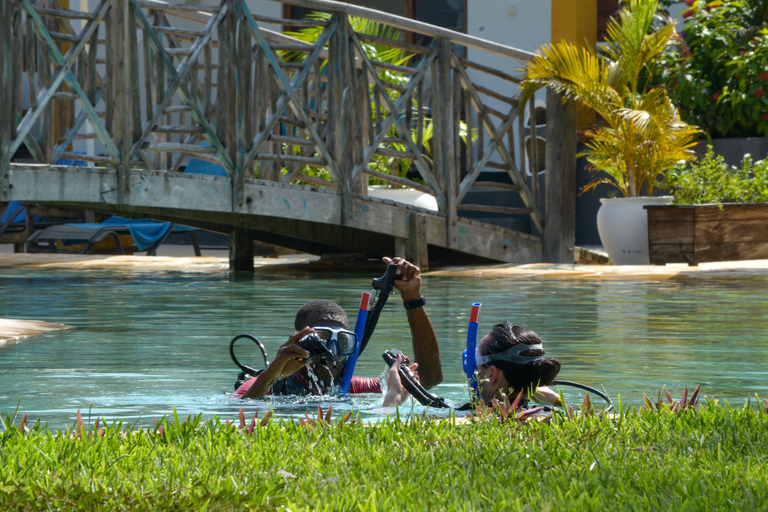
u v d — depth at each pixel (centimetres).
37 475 613
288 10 4294
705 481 605
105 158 2492
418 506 555
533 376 862
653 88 3478
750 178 3344
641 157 3103
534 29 3934
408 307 1035
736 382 1083
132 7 2516
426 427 768
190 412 924
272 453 679
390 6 4272
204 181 2617
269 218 2953
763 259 3100
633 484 604
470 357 900
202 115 2641
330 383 1000
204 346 1390
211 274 2834
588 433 718
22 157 4194
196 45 2633
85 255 3550
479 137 3161
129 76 2516
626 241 3059
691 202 3023
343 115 2827
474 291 2245
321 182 2988
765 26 3559
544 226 3266
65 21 2978
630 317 1712
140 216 3084
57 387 1065
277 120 2744
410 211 2983
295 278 2666
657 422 772
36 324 1596
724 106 3494
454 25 4169
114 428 755
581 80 3025
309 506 553
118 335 1502
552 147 3206
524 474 631
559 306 1903
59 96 2425
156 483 597
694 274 2628
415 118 3459
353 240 3172
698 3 3688
